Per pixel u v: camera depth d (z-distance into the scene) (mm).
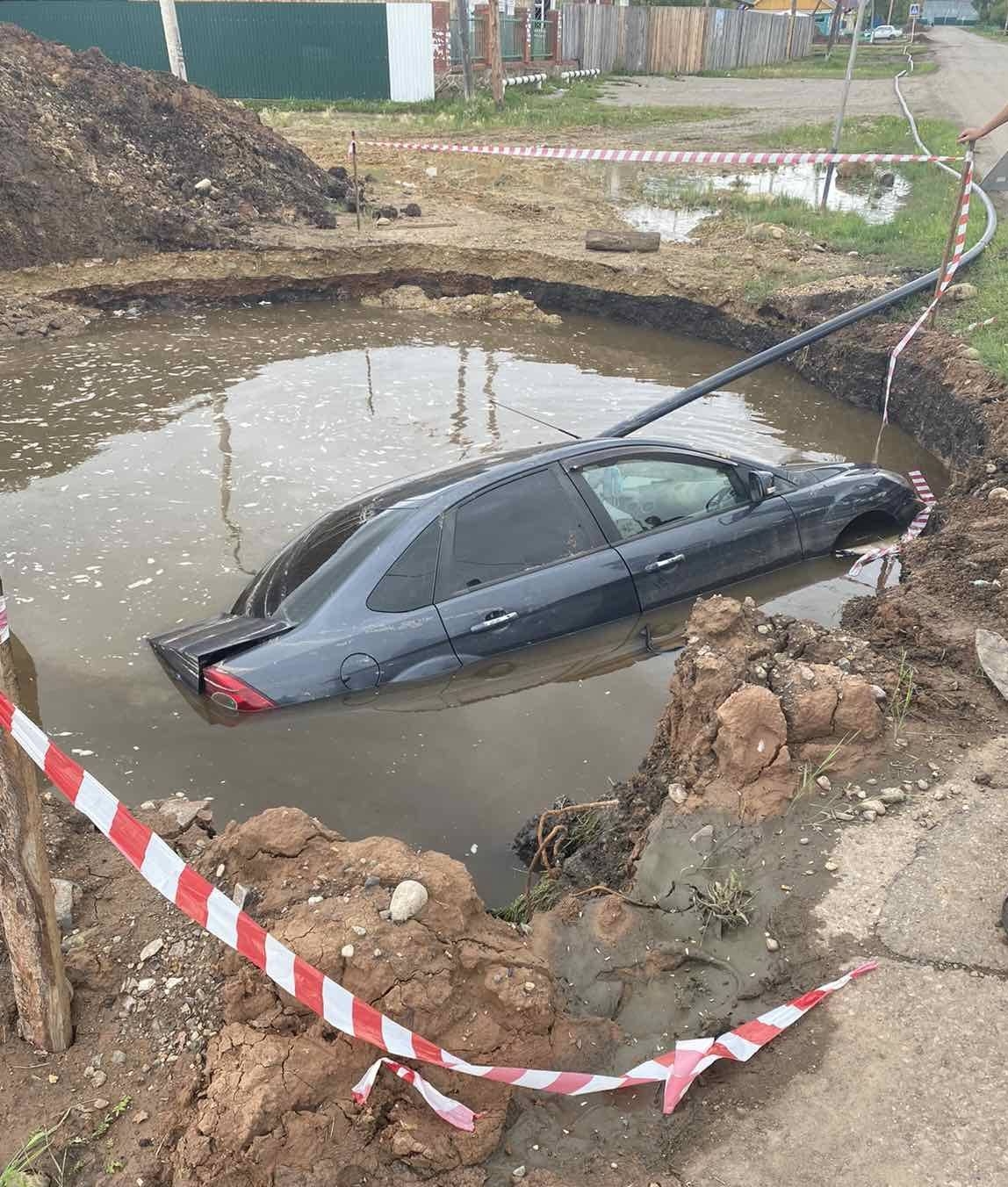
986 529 6484
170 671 5238
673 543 5777
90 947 3387
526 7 39156
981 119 27156
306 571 5199
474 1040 2875
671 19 42750
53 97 15469
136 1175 2670
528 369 11477
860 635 5426
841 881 3631
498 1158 2760
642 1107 2898
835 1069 2945
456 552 5199
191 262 14469
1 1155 2742
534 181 20438
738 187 20047
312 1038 2799
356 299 14758
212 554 6781
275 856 3307
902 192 19312
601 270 13820
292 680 4789
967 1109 2812
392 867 3182
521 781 4555
